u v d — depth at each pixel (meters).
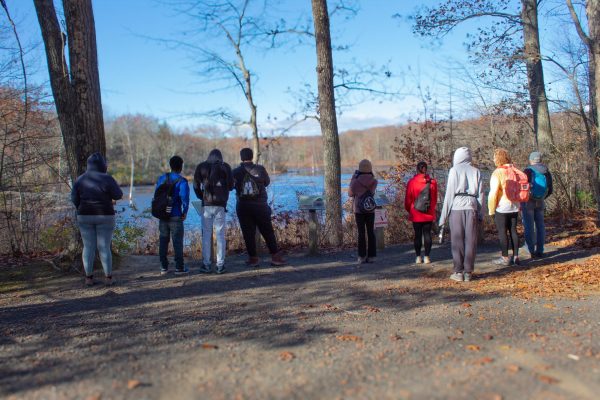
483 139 12.46
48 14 7.40
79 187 6.53
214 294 6.11
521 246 9.02
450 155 11.23
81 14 7.35
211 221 7.50
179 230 7.41
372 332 4.42
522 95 12.17
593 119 11.39
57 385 3.29
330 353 3.85
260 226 7.91
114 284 6.74
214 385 3.24
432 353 3.79
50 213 10.56
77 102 7.42
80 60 7.38
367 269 7.61
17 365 3.69
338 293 6.09
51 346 4.14
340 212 10.11
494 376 3.30
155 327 4.69
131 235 10.15
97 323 4.86
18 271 7.40
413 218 7.90
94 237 6.64
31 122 10.66
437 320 4.79
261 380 3.32
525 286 6.12
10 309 5.52
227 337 4.34
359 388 3.15
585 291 5.77
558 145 12.52
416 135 11.35
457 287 6.24
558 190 12.34
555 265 7.29
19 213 10.34
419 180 7.84
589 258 7.58
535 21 12.18
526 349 3.83
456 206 6.56
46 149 10.98
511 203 7.36
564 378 3.24
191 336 4.39
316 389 3.15
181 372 3.49
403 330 4.47
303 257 8.83
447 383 3.20
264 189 7.88
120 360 3.77
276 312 5.21
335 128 10.10
